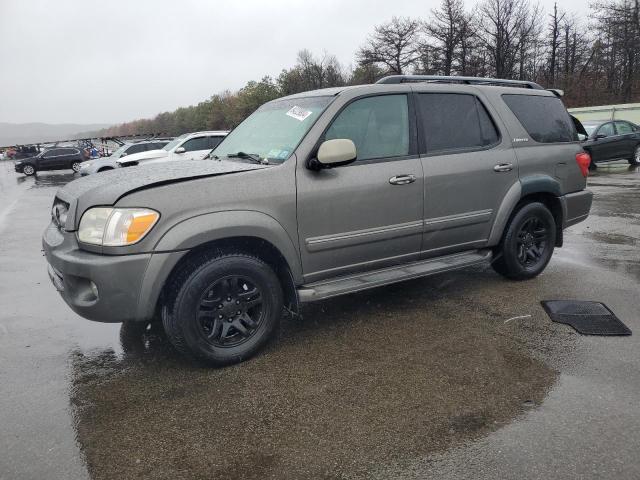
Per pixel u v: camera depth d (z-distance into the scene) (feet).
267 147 12.73
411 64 179.73
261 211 11.14
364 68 192.13
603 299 14.93
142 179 10.90
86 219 10.39
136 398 10.16
